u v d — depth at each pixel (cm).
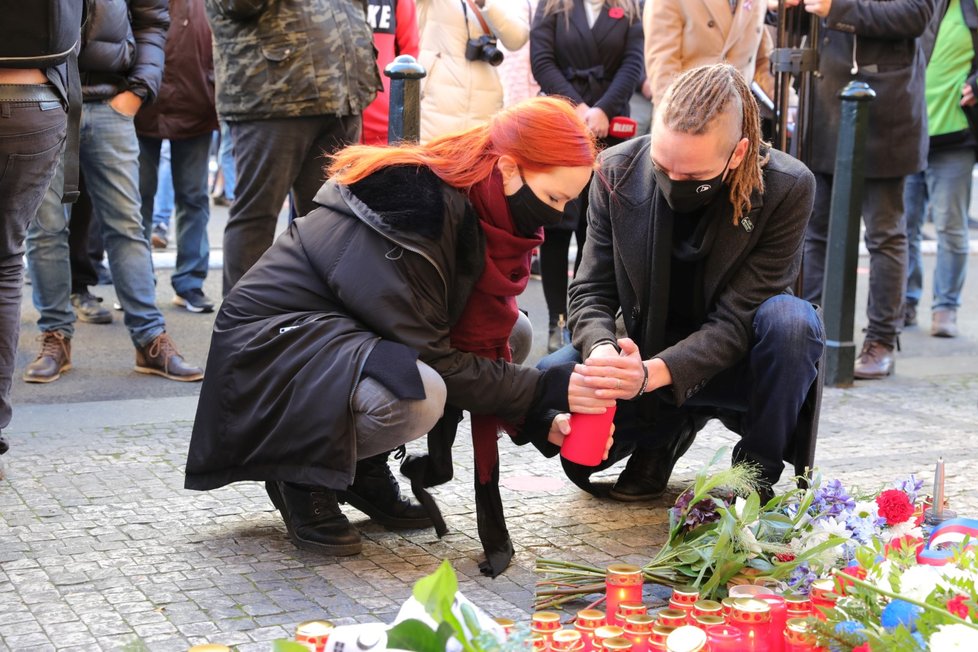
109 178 501
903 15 538
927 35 623
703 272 321
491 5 577
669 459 361
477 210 281
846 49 554
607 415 287
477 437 294
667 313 325
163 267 805
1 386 352
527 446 418
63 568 289
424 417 279
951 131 647
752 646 215
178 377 516
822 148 562
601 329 321
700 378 309
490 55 581
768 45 591
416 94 419
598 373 286
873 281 569
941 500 281
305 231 294
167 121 614
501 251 284
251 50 445
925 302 821
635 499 357
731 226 311
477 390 285
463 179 278
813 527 267
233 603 270
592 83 582
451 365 284
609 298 337
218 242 930
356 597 276
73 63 371
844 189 532
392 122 421
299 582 285
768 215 312
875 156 549
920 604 189
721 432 447
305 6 443
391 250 279
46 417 435
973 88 632
